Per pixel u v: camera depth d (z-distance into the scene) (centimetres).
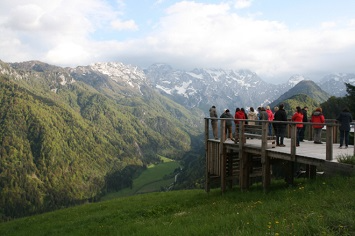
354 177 1232
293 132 1543
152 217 1797
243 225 977
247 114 2386
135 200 2877
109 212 2316
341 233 760
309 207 1043
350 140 2561
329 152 1391
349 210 892
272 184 2081
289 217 969
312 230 801
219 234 939
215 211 1448
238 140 2075
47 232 1959
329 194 1141
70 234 1705
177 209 1892
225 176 2183
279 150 1698
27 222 2611
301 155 1516
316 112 2084
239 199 1702
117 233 1404
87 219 2122
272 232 823
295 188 1593
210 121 2455
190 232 1058
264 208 1214
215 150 2317
